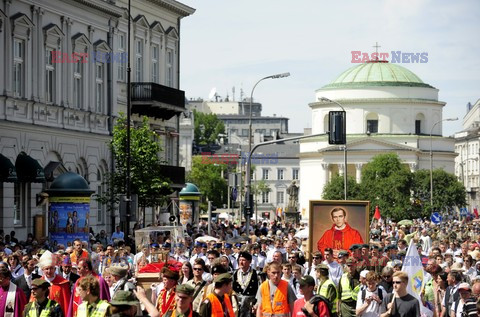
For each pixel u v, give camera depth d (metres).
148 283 50.19
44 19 104.94
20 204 99.94
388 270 45.81
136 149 107.12
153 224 119.62
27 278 49.66
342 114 87.06
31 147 101.38
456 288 47.22
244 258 47.66
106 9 118.31
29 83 101.69
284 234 112.94
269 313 42.47
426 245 93.31
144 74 137.12
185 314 33.62
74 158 110.94
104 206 119.25
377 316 45.56
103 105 119.62
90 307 34.84
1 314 43.25
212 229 109.94
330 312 38.81
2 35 96.25
